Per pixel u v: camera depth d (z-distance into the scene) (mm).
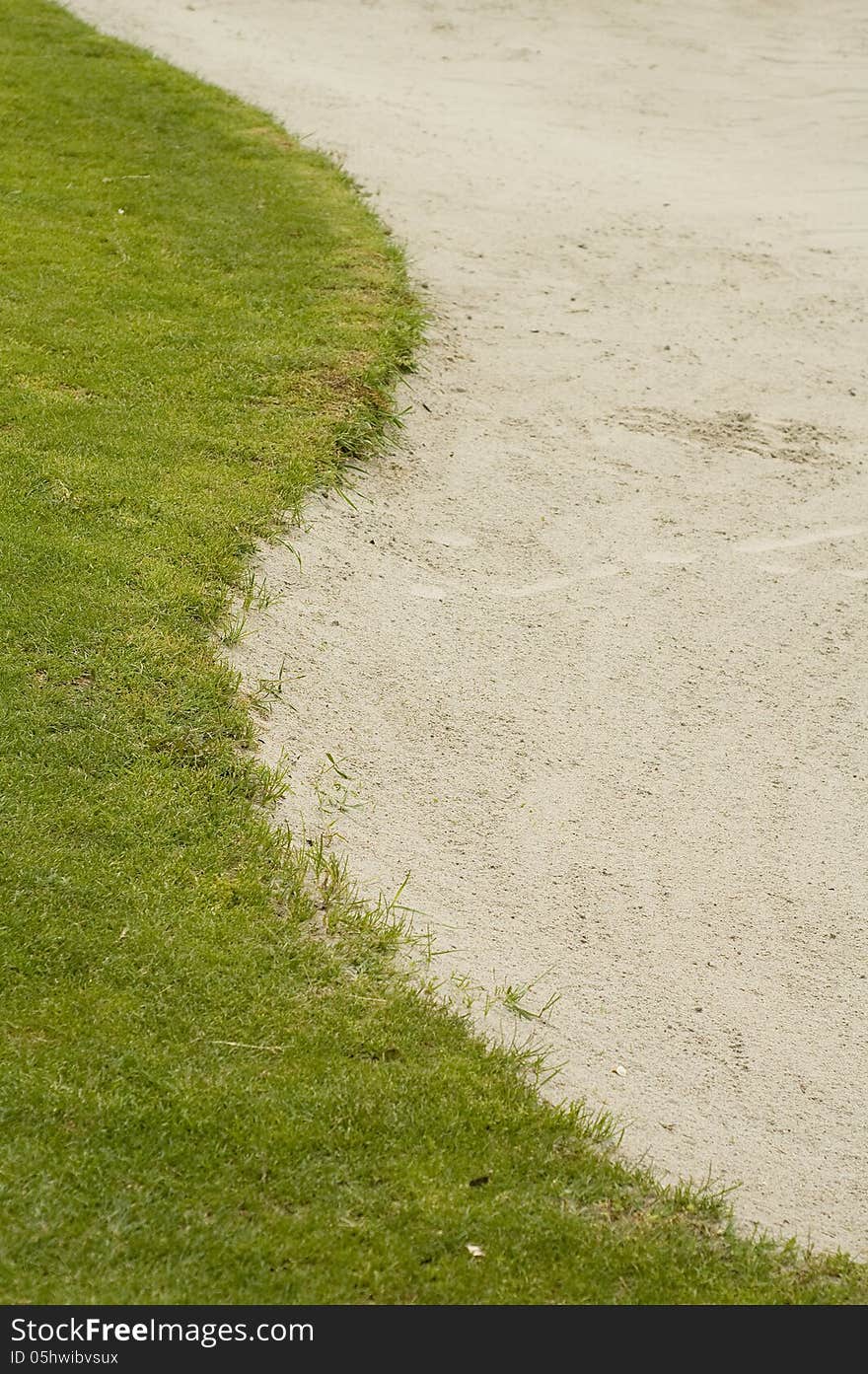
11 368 7590
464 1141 3975
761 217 11625
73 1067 3889
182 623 5906
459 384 8750
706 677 6617
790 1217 4121
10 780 4871
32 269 8812
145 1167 3658
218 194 10570
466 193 11633
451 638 6609
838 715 6477
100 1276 3359
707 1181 4121
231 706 5578
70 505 6449
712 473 8180
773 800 5938
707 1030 4793
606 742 6125
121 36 14992
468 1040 4410
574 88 14766
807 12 17031
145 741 5223
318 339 8539
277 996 4320
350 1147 3854
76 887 4504
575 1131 4148
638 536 7582
